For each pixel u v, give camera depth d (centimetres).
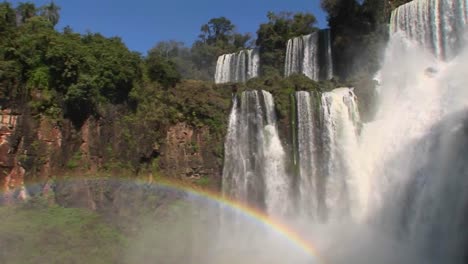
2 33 3316
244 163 3619
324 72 5059
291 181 3600
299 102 3706
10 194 2859
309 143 3666
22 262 2494
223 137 3628
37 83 3091
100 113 3186
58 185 2967
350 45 4797
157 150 3384
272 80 3922
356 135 3800
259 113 3675
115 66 3291
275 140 3653
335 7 4878
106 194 3077
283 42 5712
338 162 3688
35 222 2786
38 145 2977
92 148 3119
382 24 4684
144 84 3566
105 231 2920
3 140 2898
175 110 3559
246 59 5959
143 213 3150
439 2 4262
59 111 3095
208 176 3525
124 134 3244
